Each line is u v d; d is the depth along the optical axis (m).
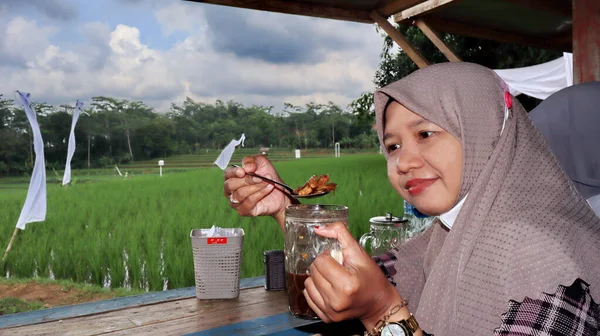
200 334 1.44
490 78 0.82
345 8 4.55
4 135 21.06
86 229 6.58
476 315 0.72
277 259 1.93
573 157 1.21
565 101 1.27
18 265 5.86
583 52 3.40
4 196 10.83
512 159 0.77
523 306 0.65
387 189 9.77
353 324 1.41
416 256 1.13
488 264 0.72
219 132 35.47
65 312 1.65
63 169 22.23
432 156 0.78
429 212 0.82
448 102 0.77
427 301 0.81
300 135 39.38
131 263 5.18
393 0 4.40
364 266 0.74
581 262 0.65
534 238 0.69
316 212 1.23
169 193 10.26
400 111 0.82
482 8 4.70
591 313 0.62
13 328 1.48
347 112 40.94
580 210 0.74
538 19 5.06
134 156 30.09
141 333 1.45
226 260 1.80
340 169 16.69
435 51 14.01
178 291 1.93
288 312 1.66
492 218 0.75
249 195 1.29
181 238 5.79
